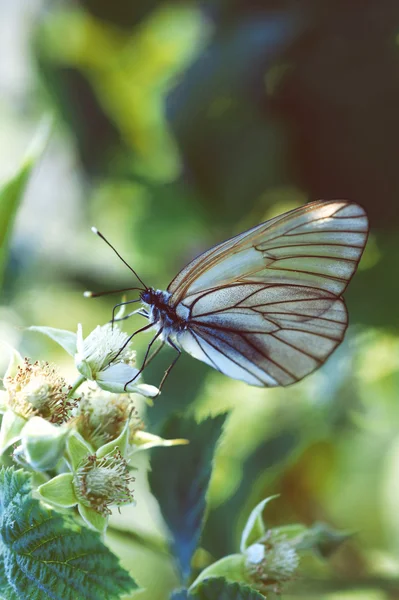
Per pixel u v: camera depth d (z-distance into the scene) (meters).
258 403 0.45
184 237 0.47
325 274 0.41
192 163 0.45
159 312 0.41
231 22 0.45
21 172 0.40
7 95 0.50
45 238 0.47
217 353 0.42
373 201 0.45
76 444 0.38
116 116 0.48
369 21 0.44
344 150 0.45
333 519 0.46
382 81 0.44
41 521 0.37
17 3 0.50
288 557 0.39
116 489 0.38
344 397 0.45
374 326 0.45
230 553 0.42
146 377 0.43
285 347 0.41
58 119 0.48
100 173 0.48
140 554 0.43
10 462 0.38
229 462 0.44
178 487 0.39
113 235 0.48
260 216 0.46
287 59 0.44
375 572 0.42
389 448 0.47
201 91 0.45
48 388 0.38
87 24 0.48
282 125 0.45
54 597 0.37
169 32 0.48
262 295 0.41
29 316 0.46
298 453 0.45
